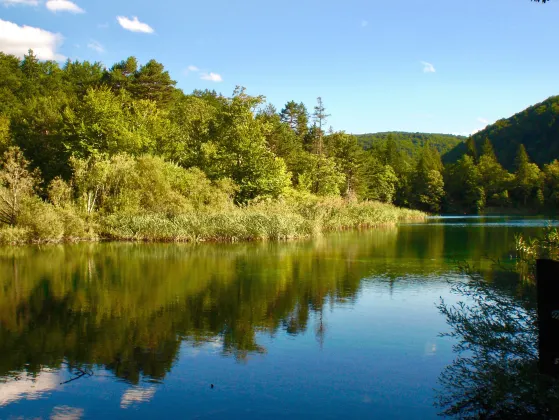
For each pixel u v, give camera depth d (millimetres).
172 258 17672
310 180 48094
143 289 11797
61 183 26891
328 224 33281
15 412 5184
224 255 18734
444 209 78438
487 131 121500
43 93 55375
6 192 23391
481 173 80500
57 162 36250
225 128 39656
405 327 8430
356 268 15266
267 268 15266
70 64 68938
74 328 8375
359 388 5801
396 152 86000
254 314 9344
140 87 53406
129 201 27234
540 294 3889
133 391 5727
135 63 56844
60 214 24281
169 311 9555
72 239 24219
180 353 7074
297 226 27094
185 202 28547
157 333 8070
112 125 35438
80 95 51219
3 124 41094
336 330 8266
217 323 8703
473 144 94062
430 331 8188
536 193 73500
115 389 5789
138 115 40219
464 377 5621
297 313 9438
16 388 5816
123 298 10758
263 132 40688
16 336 7910
